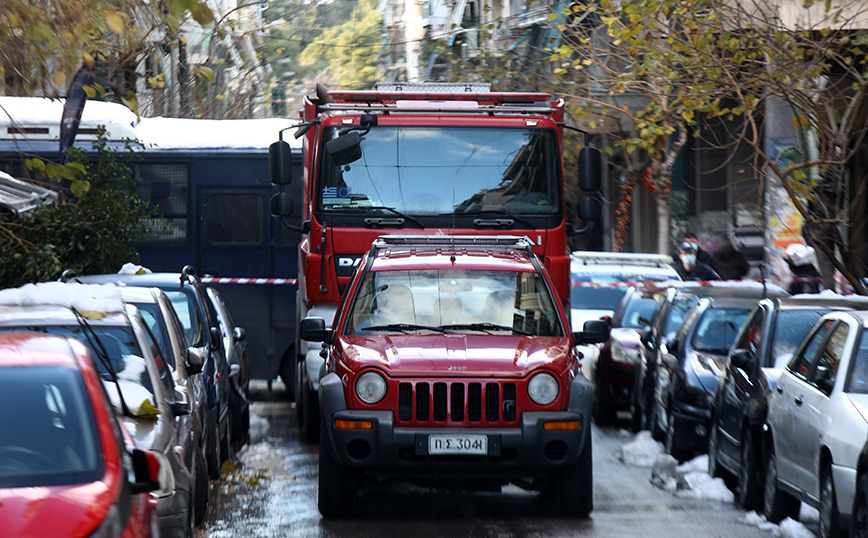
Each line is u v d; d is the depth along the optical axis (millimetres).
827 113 36094
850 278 34625
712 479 26141
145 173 43688
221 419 26609
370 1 171625
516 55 69750
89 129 43250
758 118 54688
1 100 43500
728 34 35562
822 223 34969
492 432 20531
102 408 12352
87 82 22609
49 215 35906
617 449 32344
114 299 19250
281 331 43281
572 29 51906
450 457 20531
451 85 34375
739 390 24594
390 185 31406
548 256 31625
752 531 20891
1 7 19562
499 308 23312
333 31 163250
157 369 18156
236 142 44000
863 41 36219
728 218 62344
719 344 29891
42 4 20281
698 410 28234
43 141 43094
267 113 100125
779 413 21500
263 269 43844
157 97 68562
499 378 20797
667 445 29906
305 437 32281
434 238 26922
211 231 43750
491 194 31578
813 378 20516
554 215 31734
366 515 22094
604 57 55094
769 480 21875
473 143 31750
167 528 15242
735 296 32094
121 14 21359
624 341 37656
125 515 11148
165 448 16000
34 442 11703
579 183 32281
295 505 23109
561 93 54656
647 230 76062
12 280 33094
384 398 20734
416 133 31625
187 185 43844
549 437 20656
